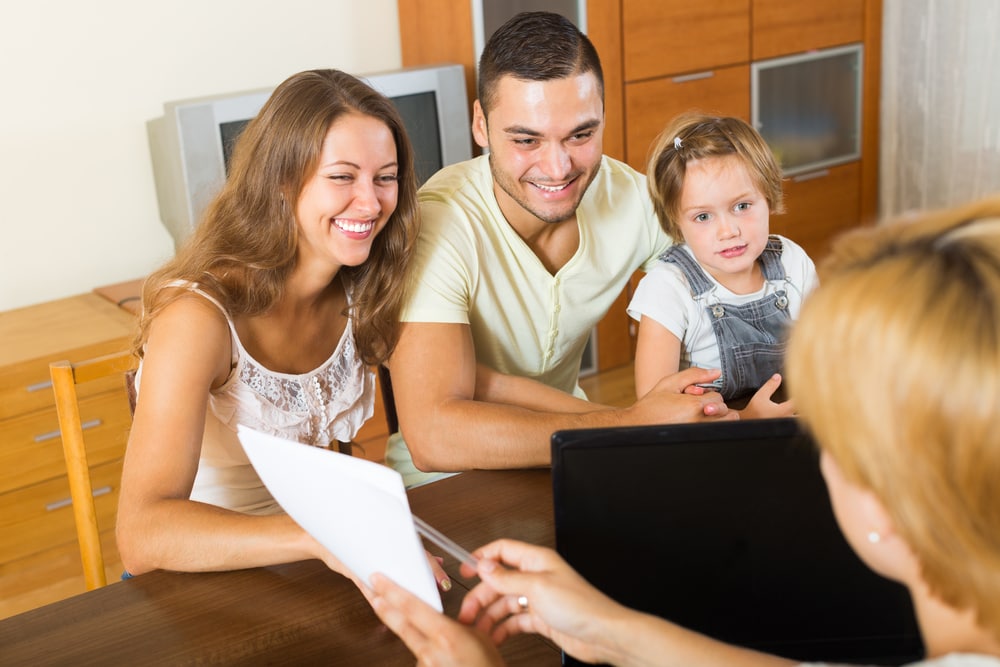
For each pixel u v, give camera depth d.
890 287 0.61
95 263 3.25
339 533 0.97
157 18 3.19
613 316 3.90
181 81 3.27
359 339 1.61
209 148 2.99
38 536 2.76
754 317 1.85
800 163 4.25
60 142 3.12
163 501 1.31
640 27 3.64
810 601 1.00
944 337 0.58
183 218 3.03
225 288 1.44
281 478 0.99
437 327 1.59
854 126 4.38
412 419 1.57
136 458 1.35
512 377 1.71
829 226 4.41
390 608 0.96
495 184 1.73
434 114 3.34
